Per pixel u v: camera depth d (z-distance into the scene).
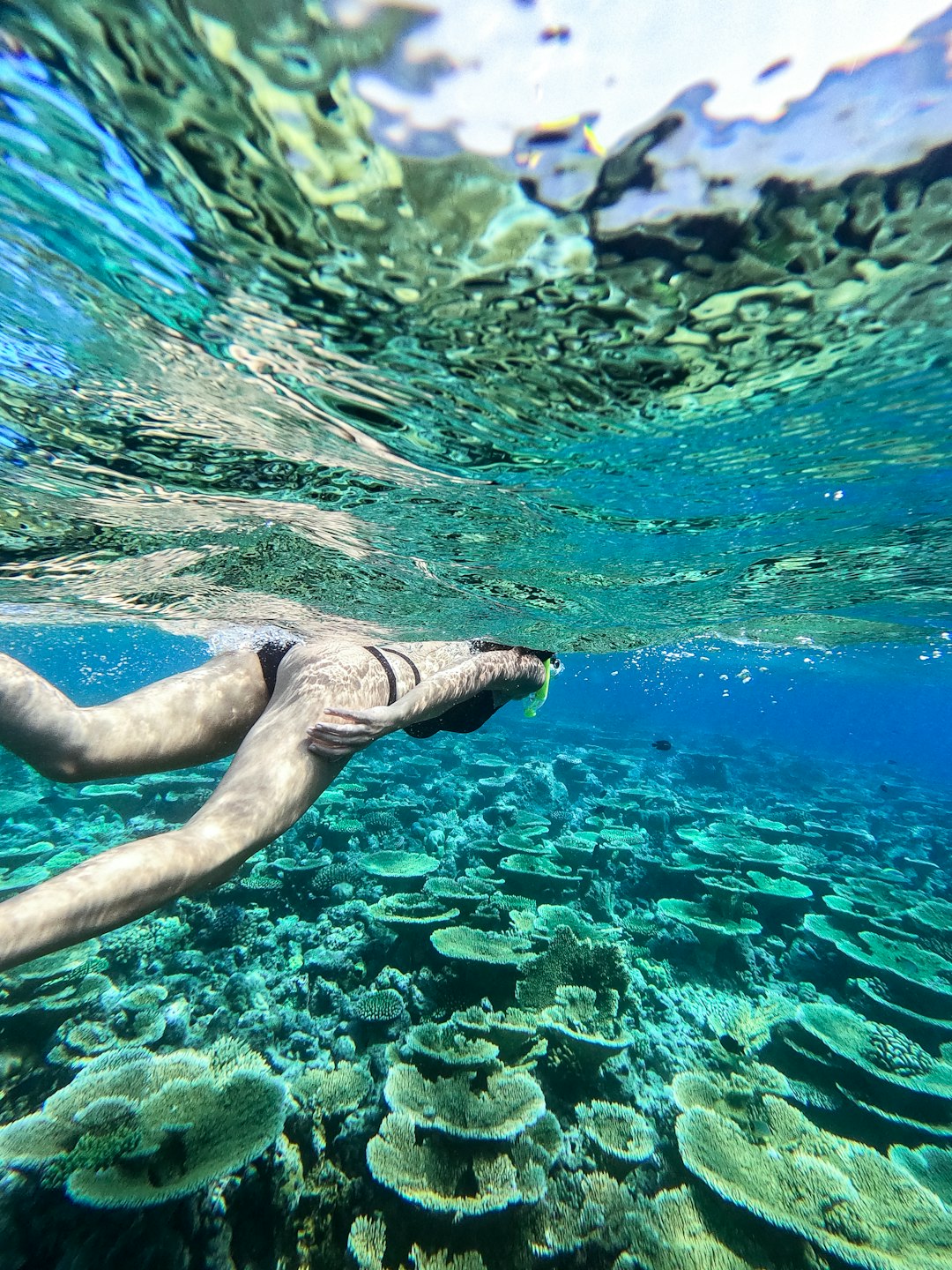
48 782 5.66
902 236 0.97
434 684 1.14
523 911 2.70
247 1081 1.62
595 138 0.84
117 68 0.78
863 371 1.28
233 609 2.67
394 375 1.31
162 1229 1.25
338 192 0.92
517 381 1.32
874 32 0.72
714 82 0.78
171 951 2.43
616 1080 1.86
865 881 3.93
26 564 2.22
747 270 1.04
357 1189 1.44
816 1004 2.34
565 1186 1.49
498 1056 1.81
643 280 1.06
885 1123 1.90
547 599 2.57
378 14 0.71
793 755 13.95
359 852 3.43
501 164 0.88
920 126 0.82
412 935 2.38
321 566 2.21
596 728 13.51
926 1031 2.35
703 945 2.86
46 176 0.92
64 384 1.36
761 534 2.05
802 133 0.83
